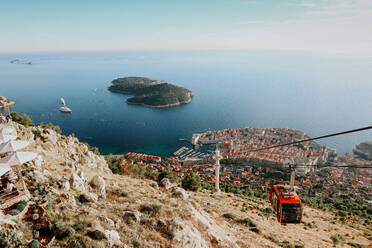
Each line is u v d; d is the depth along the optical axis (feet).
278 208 74.64
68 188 80.84
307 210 219.41
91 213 65.87
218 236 74.23
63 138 159.12
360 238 143.43
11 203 59.36
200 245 65.00
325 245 109.60
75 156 145.69
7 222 51.03
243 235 91.45
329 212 239.91
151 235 62.69
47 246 49.32
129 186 116.98
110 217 67.62
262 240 94.07
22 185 65.77
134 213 71.00
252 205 174.50
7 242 45.37
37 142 132.36
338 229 158.10
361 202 379.14
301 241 107.34
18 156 67.10
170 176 196.13
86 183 90.99
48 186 73.31
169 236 63.36
